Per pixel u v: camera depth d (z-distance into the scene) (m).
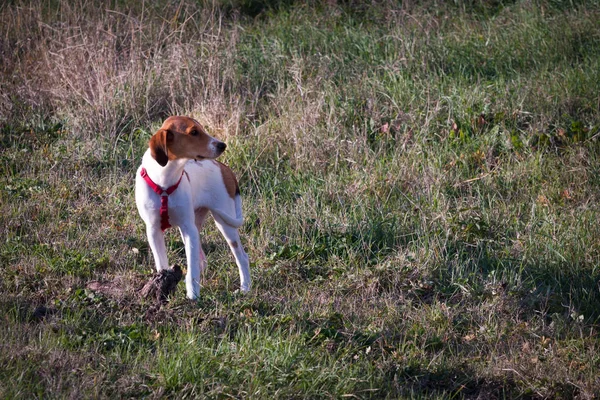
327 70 12.83
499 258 8.37
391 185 9.89
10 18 14.63
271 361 6.02
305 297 7.51
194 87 12.25
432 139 10.91
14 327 6.34
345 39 14.20
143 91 12.20
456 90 11.91
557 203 9.61
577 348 6.74
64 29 13.57
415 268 8.10
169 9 15.41
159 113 12.05
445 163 10.52
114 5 15.48
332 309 7.28
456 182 10.03
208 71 12.39
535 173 10.12
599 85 11.96
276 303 7.33
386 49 13.55
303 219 9.11
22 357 5.88
